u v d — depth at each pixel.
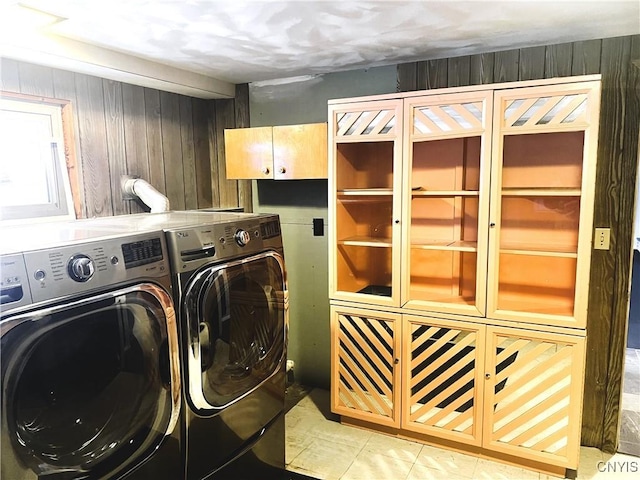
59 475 1.32
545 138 2.38
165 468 1.65
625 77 2.24
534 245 2.41
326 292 3.18
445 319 2.42
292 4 1.77
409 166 2.42
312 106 3.02
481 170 2.26
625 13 1.91
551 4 1.81
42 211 2.24
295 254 3.25
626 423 2.76
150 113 2.86
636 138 2.24
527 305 2.40
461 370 2.43
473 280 2.62
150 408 1.58
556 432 2.25
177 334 1.68
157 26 1.98
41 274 1.25
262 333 2.18
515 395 2.32
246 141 2.95
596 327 2.43
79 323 1.35
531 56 2.42
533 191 2.24
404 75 2.72
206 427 1.82
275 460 2.27
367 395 2.68
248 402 2.06
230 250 1.94
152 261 1.58
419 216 2.74
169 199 3.03
